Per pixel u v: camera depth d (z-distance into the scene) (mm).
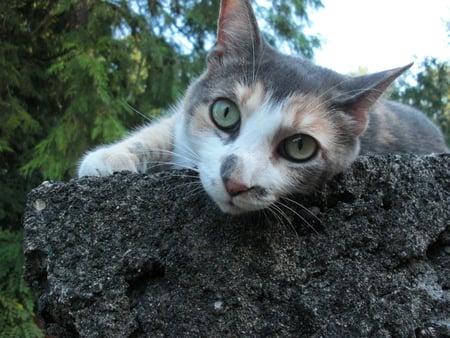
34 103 920
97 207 237
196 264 233
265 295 233
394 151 376
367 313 230
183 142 323
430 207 254
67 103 870
